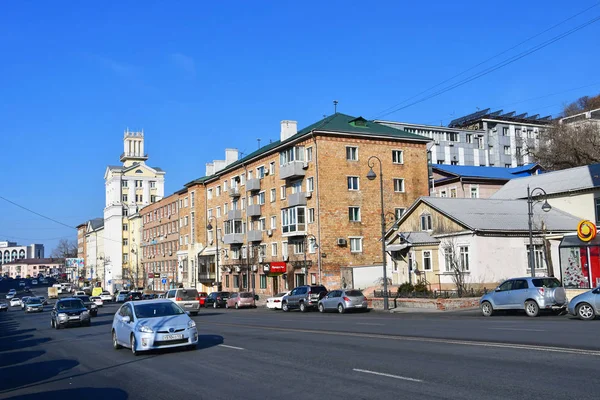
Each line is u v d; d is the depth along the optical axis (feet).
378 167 169.27
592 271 91.86
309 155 165.78
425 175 176.45
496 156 312.71
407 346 46.42
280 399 28.81
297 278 169.89
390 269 144.25
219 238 232.94
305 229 164.66
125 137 408.05
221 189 232.53
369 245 164.55
